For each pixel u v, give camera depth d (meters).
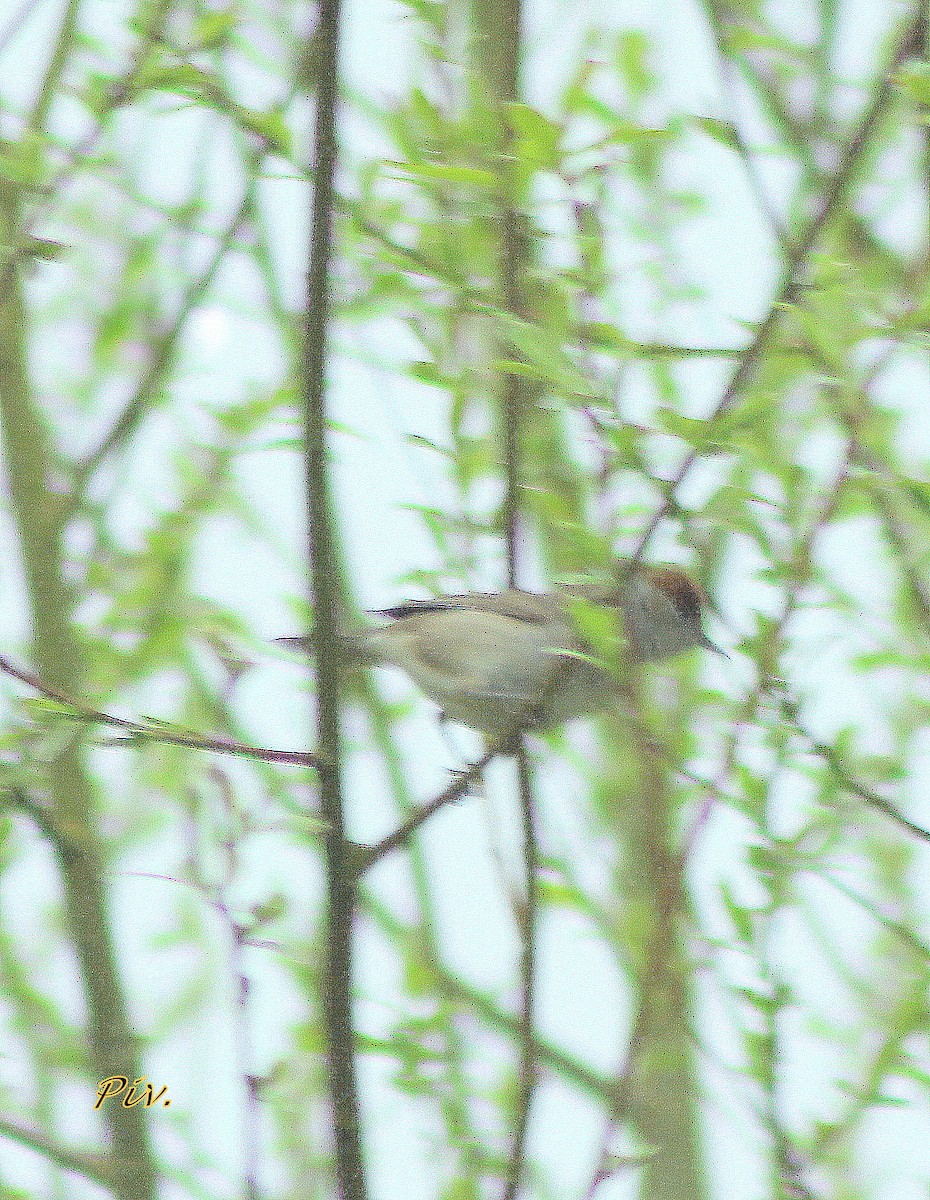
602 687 8.16
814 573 7.42
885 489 7.19
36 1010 9.15
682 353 6.99
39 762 6.93
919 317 6.77
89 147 8.10
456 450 8.21
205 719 9.33
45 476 9.84
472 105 7.74
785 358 7.91
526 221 7.43
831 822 7.38
